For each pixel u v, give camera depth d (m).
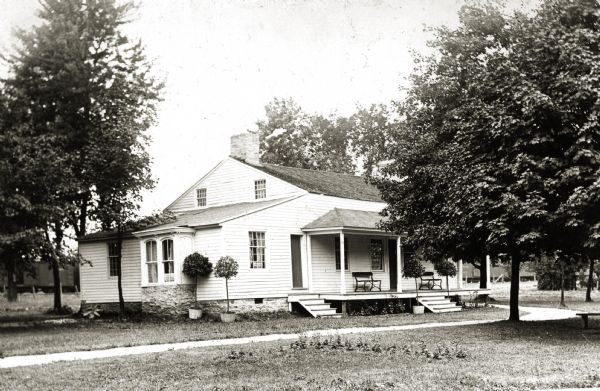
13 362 14.84
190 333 20.95
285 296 29.69
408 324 23.70
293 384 11.29
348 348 15.70
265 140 60.81
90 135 30.80
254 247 28.91
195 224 28.45
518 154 18.05
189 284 28.38
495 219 17.98
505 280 84.38
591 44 18.61
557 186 17.50
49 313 35.78
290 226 30.69
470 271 81.06
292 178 33.78
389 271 35.97
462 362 13.70
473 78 21.41
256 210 29.11
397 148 27.11
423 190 24.77
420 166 24.72
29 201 24.20
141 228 31.23
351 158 63.16
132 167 30.72
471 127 19.62
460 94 24.59
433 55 28.12
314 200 32.25
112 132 29.98
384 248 35.69
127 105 33.72
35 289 64.69
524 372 12.34
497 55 21.72
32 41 31.88
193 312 27.45
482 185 18.19
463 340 17.78
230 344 17.48
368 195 36.94
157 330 22.52
